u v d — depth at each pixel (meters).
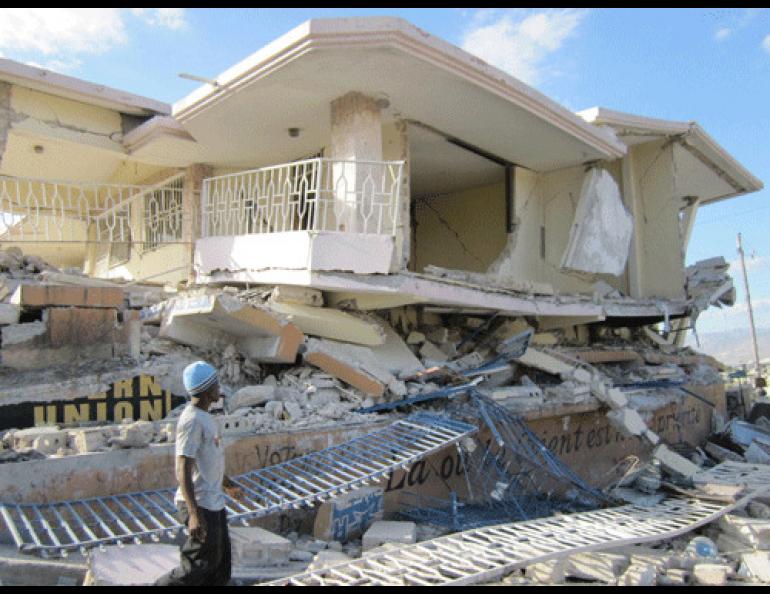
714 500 7.43
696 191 17.44
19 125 10.12
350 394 7.31
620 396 9.55
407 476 6.84
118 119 11.30
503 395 8.76
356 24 7.54
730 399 16.50
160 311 7.68
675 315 14.47
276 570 4.73
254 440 5.84
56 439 5.26
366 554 5.00
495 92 9.04
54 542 4.19
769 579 5.54
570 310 11.52
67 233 17.17
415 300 8.57
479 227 14.65
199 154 11.53
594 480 9.92
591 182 12.62
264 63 8.27
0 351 6.40
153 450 5.29
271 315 7.21
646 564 5.43
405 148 10.16
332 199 9.39
